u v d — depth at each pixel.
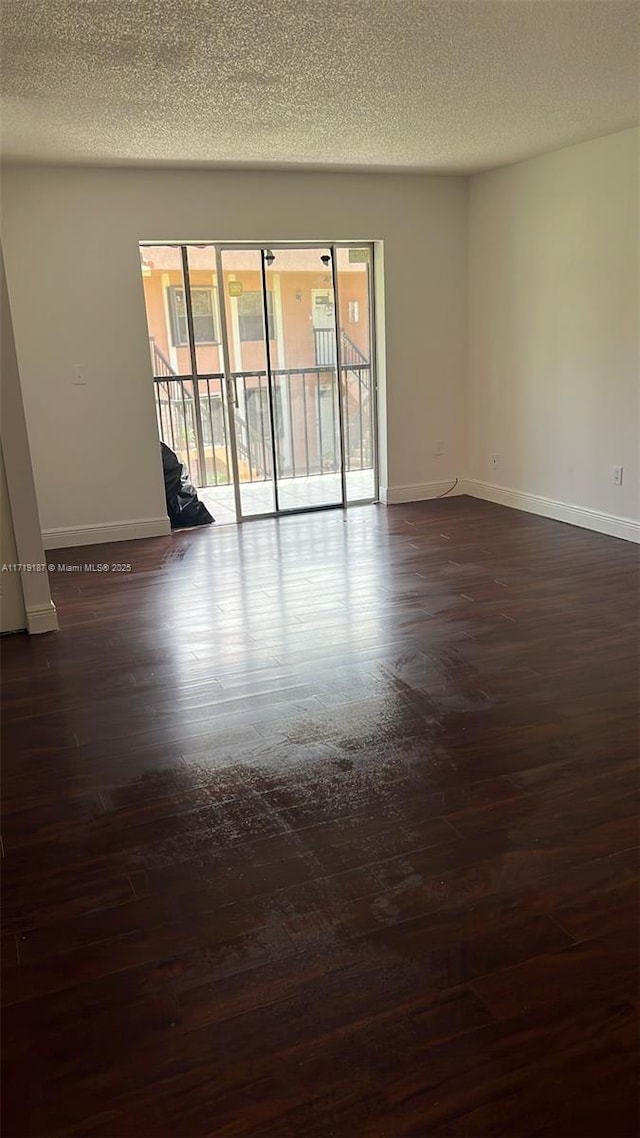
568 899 2.06
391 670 3.46
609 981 1.80
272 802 2.54
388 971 1.86
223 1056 1.66
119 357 5.57
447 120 4.35
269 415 6.21
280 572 4.92
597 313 5.25
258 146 4.78
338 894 2.12
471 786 2.57
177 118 4.08
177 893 2.15
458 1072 1.60
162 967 1.90
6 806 2.58
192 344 7.43
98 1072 1.63
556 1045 1.65
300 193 5.74
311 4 2.72
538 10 2.84
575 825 2.36
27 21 2.79
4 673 3.61
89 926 2.04
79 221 5.28
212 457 7.82
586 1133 1.47
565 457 5.74
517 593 4.36
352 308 6.27
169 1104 1.56
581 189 5.19
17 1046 1.70
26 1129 1.52
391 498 6.66
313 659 3.61
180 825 2.45
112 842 2.38
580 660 3.47
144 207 5.39
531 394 5.97
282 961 1.90
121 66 3.28
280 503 6.41
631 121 4.54
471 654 3.59
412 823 2.40
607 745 2.78
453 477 6.86
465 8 2.81
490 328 6.30
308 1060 1.64
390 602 4.30
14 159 4.91
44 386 5.44
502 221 5.96
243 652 3.72
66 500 5.66
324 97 3.81
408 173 5.96
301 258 6.02
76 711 3.21
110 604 4.48
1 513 3.93
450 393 6.65
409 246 6.18
